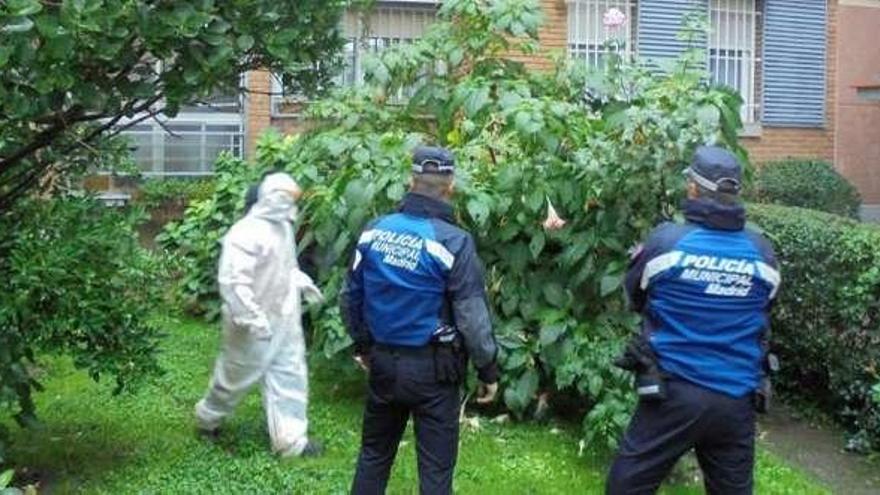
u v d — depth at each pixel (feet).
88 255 17.98
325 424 22.67
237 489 18.67
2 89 14.35
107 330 18.34
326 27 17.37
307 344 26.43
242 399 22.08
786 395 26.78
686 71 22.86
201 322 32.76
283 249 20.67
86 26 14.05
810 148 59.67
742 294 14.66
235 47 15.89
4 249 17.69
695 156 15.11
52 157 18.19
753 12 58.34
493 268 23.07
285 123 47.98
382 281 15.80
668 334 14.76
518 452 21.30
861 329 23.39
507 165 22.81
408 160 22.79
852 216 51.37
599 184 22.11
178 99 16.03
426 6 50.39
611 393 20.94
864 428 23.53
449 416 16.01
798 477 21.09
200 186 43.62
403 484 19.01
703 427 14.67
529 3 25.86
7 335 17.38
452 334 15.79
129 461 19.90
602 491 19.48
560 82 25.25
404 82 26.27
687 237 14.67
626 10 55.11
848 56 60.39
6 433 19.97
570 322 22.29
